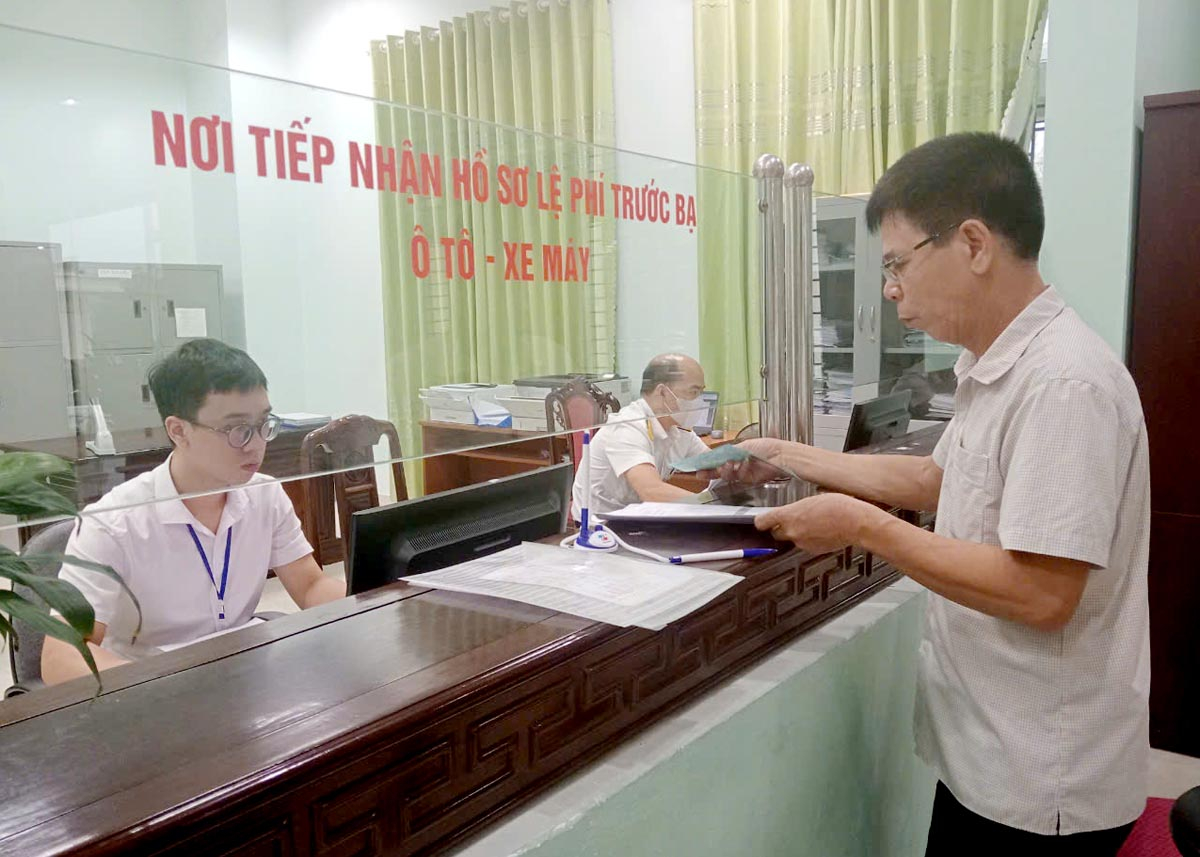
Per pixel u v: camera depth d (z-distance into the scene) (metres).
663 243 1.18
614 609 0.89
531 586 0.97
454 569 1.05
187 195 0.65
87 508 0.66
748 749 1.01
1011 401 0.93
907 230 0.97
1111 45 2.27
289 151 0.70
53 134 0.58
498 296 0.91
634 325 1.15
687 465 1.37
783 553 1.14
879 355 1.75
